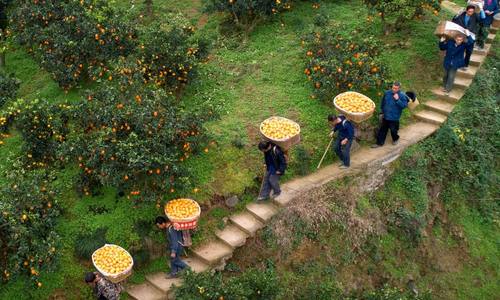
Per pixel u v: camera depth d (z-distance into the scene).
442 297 11.13
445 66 12.44
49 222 9.37
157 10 15.42
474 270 11.57
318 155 11.41
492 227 12.22
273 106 12.17
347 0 15.63
